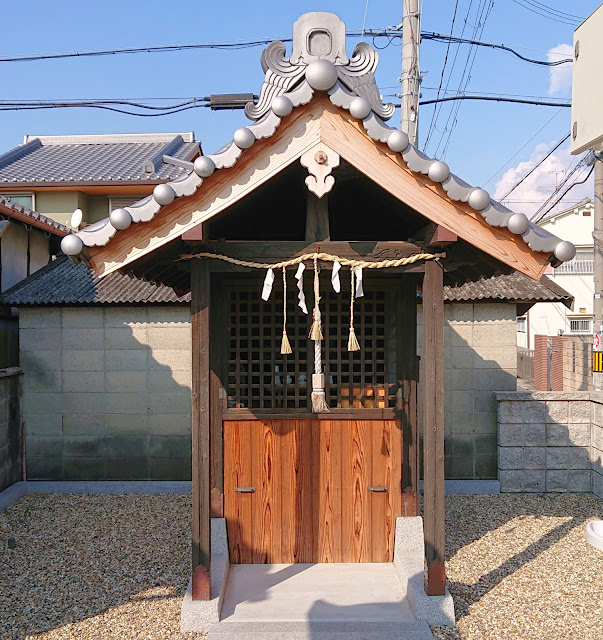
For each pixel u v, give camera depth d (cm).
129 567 534
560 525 650
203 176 357
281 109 346
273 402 517
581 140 610
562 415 786
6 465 770
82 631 414
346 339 521
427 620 409
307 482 514
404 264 406
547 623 421
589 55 595
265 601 438
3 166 1442
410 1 863
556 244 364
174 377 816
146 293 816
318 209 414
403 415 520
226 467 512
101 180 1292
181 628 403
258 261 404
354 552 515
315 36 369
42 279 872
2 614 444
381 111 370
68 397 819
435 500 407
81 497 780
